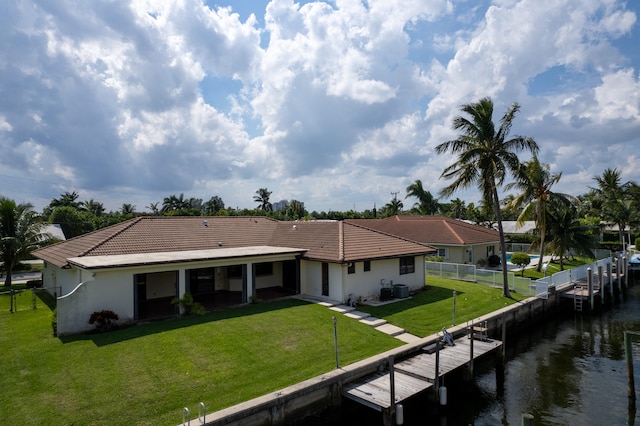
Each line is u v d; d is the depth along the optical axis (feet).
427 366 48.32
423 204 221.46
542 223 115.44
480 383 53.42
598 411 45.44
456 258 123.34
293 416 38.55
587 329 80.59
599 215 192.03
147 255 68.74
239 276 84.58
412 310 70.59
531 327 81.46
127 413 34.58
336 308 68.80
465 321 66.28
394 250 83.41
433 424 43.01
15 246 95.81
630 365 49.49
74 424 32.86
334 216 287.28
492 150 85.30
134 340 50.39
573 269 106.11
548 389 51.44
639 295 112.78
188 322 58.18
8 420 33.06
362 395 41.19
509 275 91.45
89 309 54.90
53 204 298.97
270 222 109.09
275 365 44.91
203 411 33.63
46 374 41.06
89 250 67.82
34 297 70.79
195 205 402.52
